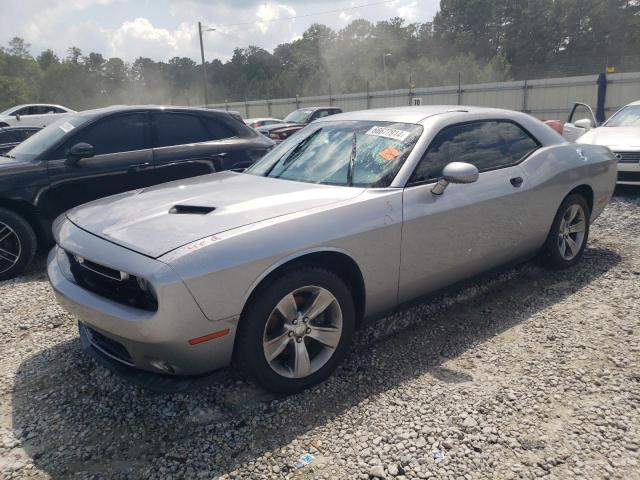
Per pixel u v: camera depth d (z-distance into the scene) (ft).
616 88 84.38
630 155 23.97
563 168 14.01
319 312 9.59
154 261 8.14
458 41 322.96
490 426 8.44
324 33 387.14
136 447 8.39
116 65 455.63
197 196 10.61
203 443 8.39
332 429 8.57
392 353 11.03
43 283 16.35
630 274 14.60
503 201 12.32
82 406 9.57
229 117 22.34
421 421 8.66
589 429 8.25
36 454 8.30
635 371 9.81
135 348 8.54
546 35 278.67
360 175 11.02
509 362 10.39
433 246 11.06
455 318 12.55
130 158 19.16
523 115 14.20
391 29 374.84
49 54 448.65
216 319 8.34
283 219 9.18
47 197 17.61
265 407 9.27
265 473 7.66
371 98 119.55
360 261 9.92
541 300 13.26
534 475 7.36
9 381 10.49
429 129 11.55
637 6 261.65
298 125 57.57
